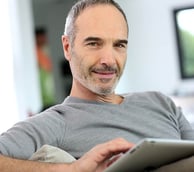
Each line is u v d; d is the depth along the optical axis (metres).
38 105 3.98
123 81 4.47
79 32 1.51
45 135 1.40
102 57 1.48
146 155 0.96
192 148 1.03
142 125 1.52
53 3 6.02
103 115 1.49
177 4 4.34
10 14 3.68
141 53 4.48
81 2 1.57
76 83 1.57
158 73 4.45
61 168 1.17
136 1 4.47
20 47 3.75
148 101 1.61
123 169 1.02
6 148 1.32
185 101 3.93
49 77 6.00
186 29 4.31
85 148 1.43
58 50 6.03
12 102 3.54
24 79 3.77
